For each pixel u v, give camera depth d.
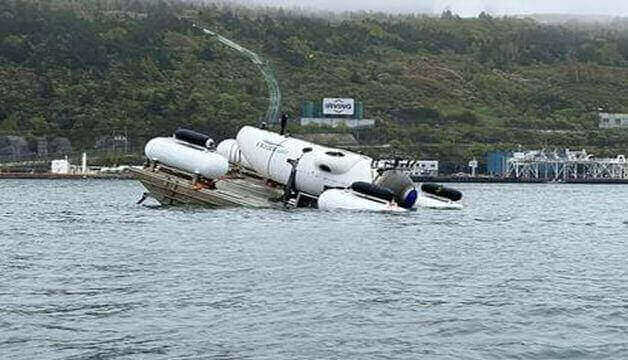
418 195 73.62
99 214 74.25
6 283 36.53
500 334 28.64
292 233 54.72
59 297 33.53
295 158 70.31
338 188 69.94
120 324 29.16
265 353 25.98
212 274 39.03
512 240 57.94
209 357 25.53
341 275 39.28
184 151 68.38
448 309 32.31
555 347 27.22
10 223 65.31
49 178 191.62
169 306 31.95
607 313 32.12
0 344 26.69
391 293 35.22
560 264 46.12
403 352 26.34
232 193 70.94
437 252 48.88
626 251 53.53
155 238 52.41
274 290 35.25
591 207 116.19
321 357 25.70
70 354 25.75
